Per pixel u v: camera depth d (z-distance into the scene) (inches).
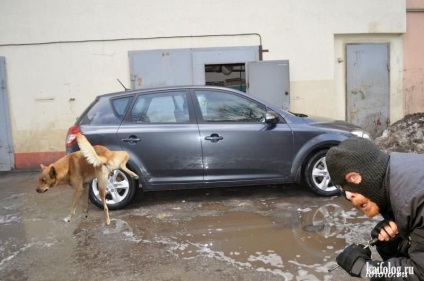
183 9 329.7
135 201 225.0
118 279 136.7
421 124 331.3
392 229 68.0
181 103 211.8
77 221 196.4
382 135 345.7
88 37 326.6
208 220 190.1
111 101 212.4
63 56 327.3
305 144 210.4
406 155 63.0
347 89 359.3
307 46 342.3
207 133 206.7
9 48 323.9
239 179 210.7
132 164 205.3
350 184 63.8
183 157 207.0
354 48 355.9
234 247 158.7
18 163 333.7
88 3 323.9
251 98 214.4
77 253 159.6
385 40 361.4
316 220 183.8
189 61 334.3
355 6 343.0
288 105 332.8
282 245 158.4
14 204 235.8
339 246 155.1
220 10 332.2
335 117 356.8
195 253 154.9
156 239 170.1
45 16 323.0
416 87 367.2
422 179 58.4
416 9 358.9
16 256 159.6
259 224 181.9
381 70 363.6
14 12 321.1
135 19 327.6
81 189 177.3
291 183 235.1
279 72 329.7
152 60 331.3
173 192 239.6
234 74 344.2
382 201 63.6
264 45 338.0
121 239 171.5
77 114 331.9
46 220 202.7
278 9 336.2
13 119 330.3
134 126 207.2
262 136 208.5
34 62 326.0
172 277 136.3
